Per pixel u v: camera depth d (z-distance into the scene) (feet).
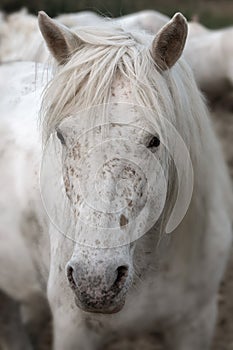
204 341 13.80
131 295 12.16
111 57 10.37
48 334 18.43
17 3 48.01
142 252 11.62
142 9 55.93
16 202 13.60
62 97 10.32
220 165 13.70
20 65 16.02
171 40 10.59
